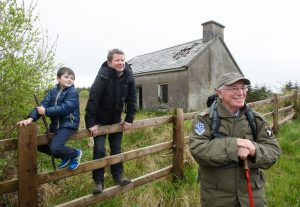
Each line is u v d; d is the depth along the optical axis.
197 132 2.75
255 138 2.78
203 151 2.62
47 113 3.36
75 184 4.97
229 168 2.66
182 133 5.51
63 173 3.65
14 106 4.20
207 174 2.74
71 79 3.58
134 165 5.87
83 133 3.87
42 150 3.70
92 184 5.00
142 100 23.88
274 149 2.71
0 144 3.14
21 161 3.25
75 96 3.54
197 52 20.38
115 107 4.09
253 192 2.68
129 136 7.59
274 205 4.70
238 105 2.68
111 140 4.43
